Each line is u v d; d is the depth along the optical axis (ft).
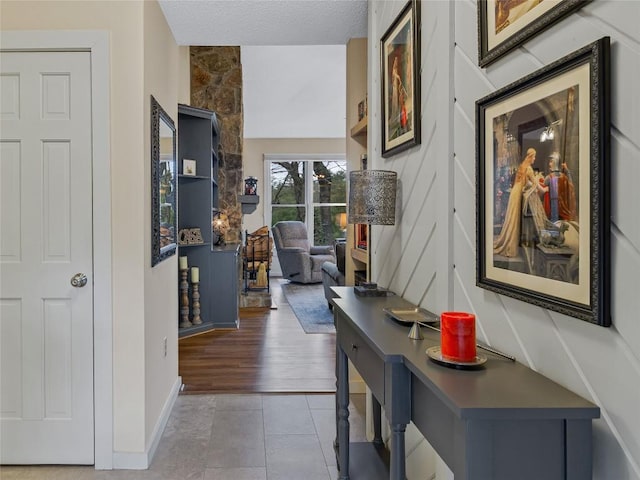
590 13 2.73
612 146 2.55
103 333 7.06
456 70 4.59
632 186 2.44
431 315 4.96
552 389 2.95
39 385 7.07
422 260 5.60
